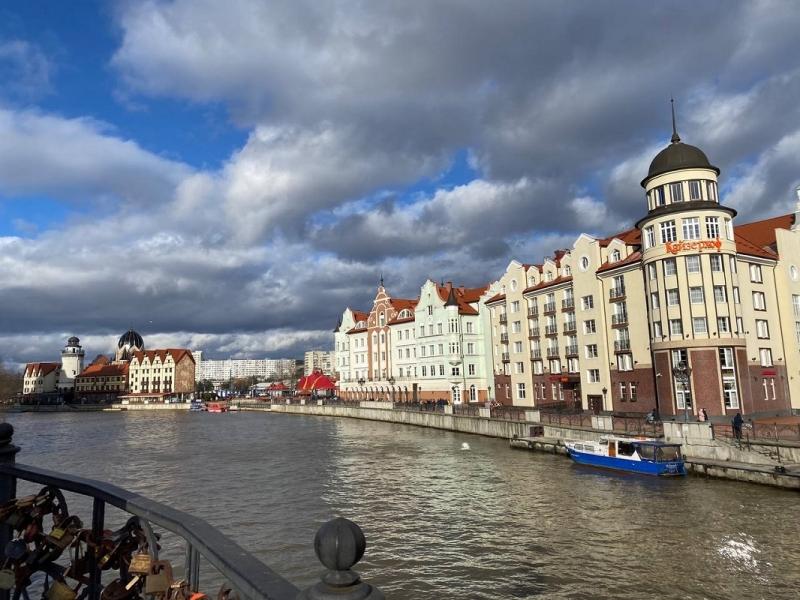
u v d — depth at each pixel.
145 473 45.09
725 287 52.06
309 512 30.42
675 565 21.44
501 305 84.69
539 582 20.25
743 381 51.38
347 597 2.47
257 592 2.67
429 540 25.03
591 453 40.81
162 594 3.66
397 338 107.69
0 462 5.71
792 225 63.72
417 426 79.31
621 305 61.41
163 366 194.38
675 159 54.78
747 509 28.17
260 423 101.50
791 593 18.95
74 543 4.82
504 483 36.69
